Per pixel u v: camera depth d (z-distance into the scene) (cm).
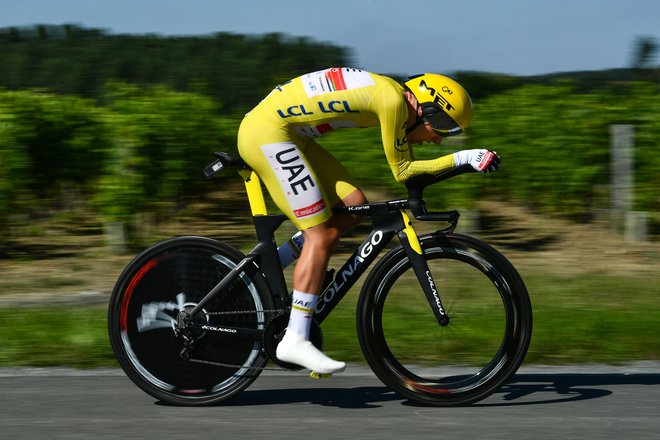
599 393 738
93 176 1502
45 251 1457
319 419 675
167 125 1452
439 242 720
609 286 1156
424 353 755
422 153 1549
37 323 962
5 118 1405
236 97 3331
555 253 1420
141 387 721
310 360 696
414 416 683
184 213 1667
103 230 1554
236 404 719
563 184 1584
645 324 930
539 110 1598
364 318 724
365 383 780
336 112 688
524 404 711
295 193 698
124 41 3853
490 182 1582
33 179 1463
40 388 758
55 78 3834
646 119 1538
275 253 721
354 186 732
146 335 723
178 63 3647
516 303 719
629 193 1516
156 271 722
